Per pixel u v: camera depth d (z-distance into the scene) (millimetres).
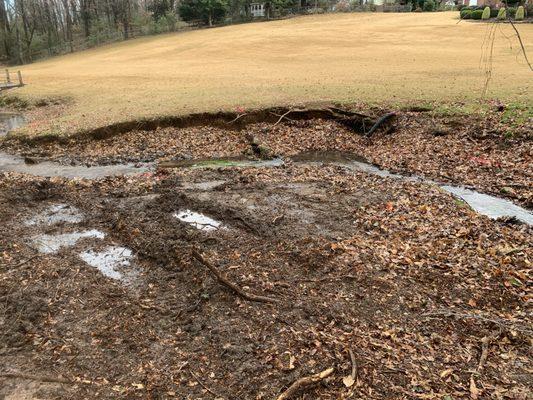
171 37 47500
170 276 6895
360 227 8461
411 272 6859
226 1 53125
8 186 10977
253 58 30828
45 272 7039
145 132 15711
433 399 4574
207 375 4996
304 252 7367
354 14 52188
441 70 22297
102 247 7930
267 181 11312
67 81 25984
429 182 11477
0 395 4793
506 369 5031
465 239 7828
